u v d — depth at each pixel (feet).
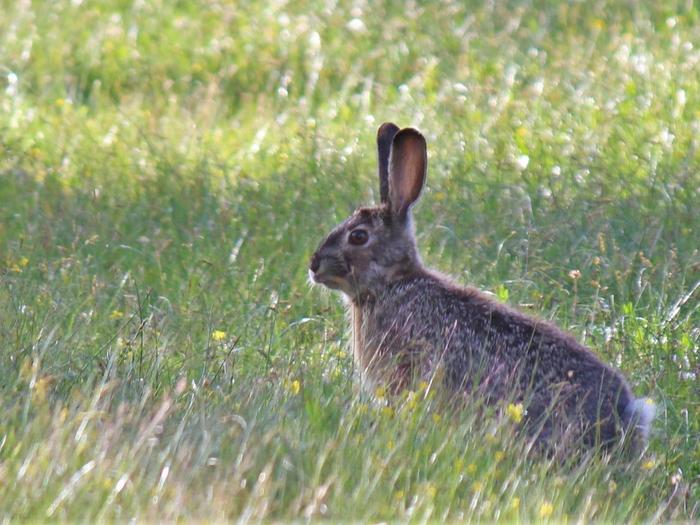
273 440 32.30
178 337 41.63
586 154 59.26
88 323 41.91
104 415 32.78
